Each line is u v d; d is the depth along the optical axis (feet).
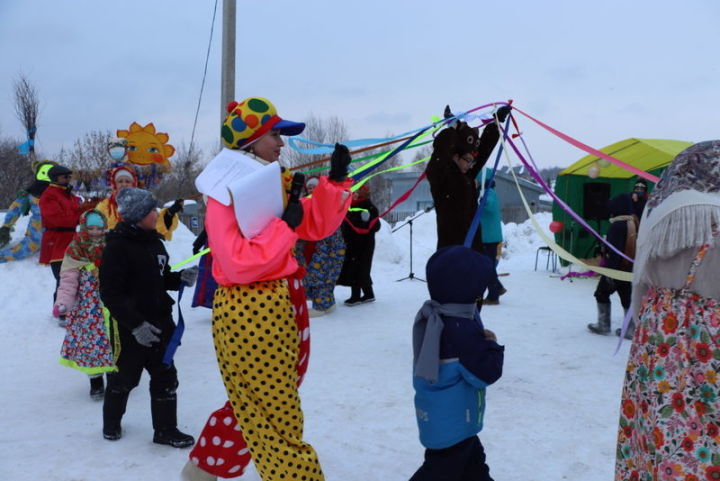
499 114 12.42
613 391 14.79
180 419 13.34
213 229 7.77
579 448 11.57
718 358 7.06
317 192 8.81
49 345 20.08
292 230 8.09
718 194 7.34
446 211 15.19
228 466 9.04
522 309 25.38
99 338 14.21
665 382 7.30
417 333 8.67
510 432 12.33
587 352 18.33
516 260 44.19
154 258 11.73
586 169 34.88
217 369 17.07
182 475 9.14
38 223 29.14
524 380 15.65
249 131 8.49
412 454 11.43
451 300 8.33
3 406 14.32
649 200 8.07
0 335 21.35
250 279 7.72
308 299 24.82
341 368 16.94
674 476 7.09
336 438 12.16
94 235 14.34
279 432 8.07
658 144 31.50
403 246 42.75
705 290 7.22
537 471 10.64
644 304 7.89
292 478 7.93
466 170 15.42
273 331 7.89
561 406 13.78
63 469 10.90
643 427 7.54
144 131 24.40
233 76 31.04
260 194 7.75
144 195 11.62
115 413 12.15
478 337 8.18
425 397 8.37
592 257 36.68
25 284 27.22
